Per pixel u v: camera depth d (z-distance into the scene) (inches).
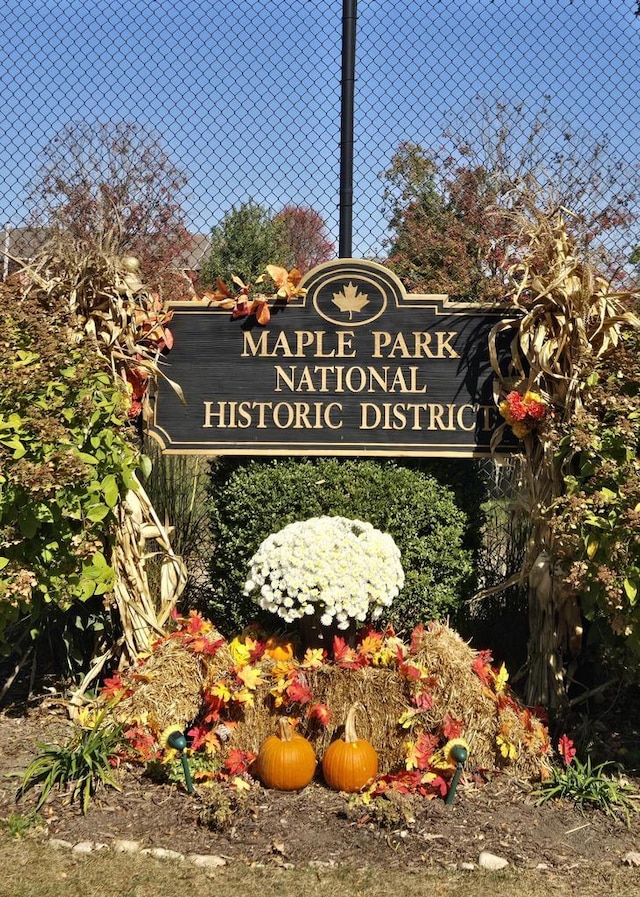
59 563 142.6
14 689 170.1
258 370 170.7
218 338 171.2
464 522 171.5
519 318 162.2
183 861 114.6
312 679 139.1
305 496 167.3
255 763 136.4
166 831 121.1
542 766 135.9
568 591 144.4
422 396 168.2
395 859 115.5
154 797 129.1
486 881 110.7
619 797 130.2
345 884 109.9
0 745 145.5
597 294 154.6
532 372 158.6
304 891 108.3
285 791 131.9
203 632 148.9
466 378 167.3
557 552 142.3
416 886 109.3
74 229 232.5
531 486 156.9
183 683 141.1
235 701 139.9
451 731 133.7
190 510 204.8
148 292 173.0
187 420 171.6
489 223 235.1
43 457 136.5
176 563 167.8
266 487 168.4
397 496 166.9
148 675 141.6
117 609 162.4
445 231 253.9
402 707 137.2
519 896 107.5
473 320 167.2
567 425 149.6
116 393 151.6
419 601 165.8
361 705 137.6
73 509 140.6
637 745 148.9
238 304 169.9
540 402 156.4
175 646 145.9
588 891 109.2
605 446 138.8
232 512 171.0
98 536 149.5
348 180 201.0
